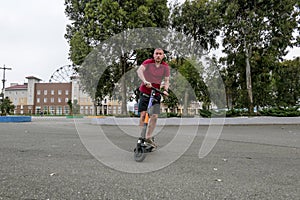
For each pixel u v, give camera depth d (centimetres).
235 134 734
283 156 369
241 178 244
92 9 959
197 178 243
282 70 1708
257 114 1331
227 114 1302
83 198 186
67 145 456
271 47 1407
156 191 203
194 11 1252
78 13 1379
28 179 233
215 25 1321
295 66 2050
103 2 895
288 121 1197
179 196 192
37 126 1026
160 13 1078
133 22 909
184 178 243
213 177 247
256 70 1547
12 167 279
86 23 1028
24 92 5494
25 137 589
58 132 727
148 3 991
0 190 201
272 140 579
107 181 230
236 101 1608
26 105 5188
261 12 1345
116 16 891
